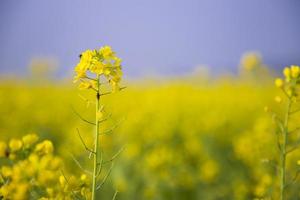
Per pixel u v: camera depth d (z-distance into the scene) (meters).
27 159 0.68
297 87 0.79
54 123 1.88
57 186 0.66
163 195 1.20
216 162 1.40
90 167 1.23
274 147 1.16
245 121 1.98
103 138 1.38
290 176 1.02
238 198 1.16
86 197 0.67
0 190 0.64
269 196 0.88
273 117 0.79
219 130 1.79
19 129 1.73
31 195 0.67
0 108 2.08
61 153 1.28
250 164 1.27
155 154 1.27
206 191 1.22
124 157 1.33
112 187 1.16
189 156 1.50
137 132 1.69
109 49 0.66
